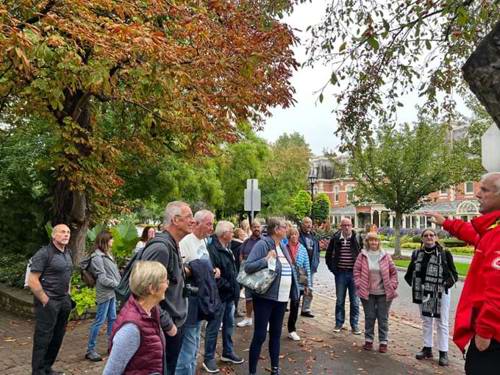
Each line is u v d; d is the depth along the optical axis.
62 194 10.04
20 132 11.18
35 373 5.18
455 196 49.78
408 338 7.82
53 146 8.87
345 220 8.12
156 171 16.23
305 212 44.09
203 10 7.91
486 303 2.74
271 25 8.99
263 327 5.32
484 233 3.04
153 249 3.70
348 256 8.01
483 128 24.89
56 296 5.23
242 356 6.50
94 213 11.51
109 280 6.25
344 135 7.57
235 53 8.49
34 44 5.48
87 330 7.77
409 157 24.08
